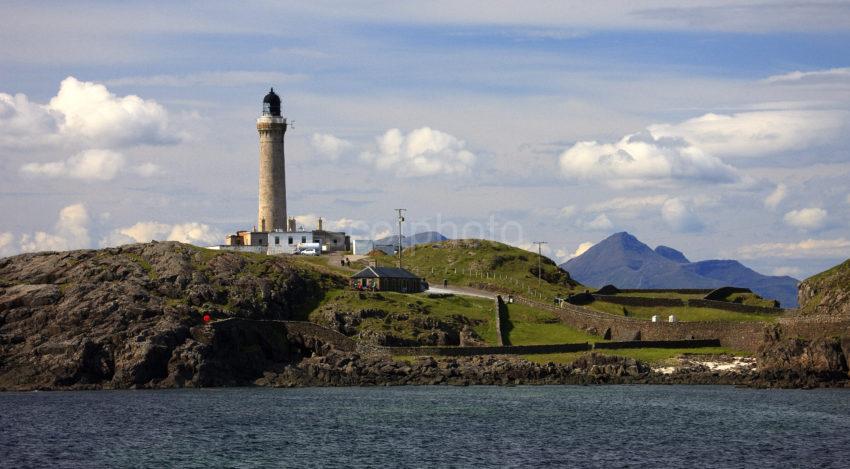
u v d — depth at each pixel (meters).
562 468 151.38
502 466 152.50
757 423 192.25
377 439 173.88
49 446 168.12
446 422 191.88
